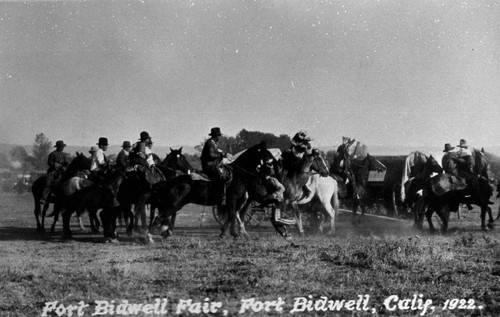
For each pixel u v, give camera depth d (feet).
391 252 43.19
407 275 36.68
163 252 47.98
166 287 32.86
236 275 36.29
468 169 67.46
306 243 54.24
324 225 77.56
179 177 57.57
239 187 59.41
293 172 63.10
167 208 56.59
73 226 84.58
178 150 64.18
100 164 63.52
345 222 84.23
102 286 32.89
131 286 32.96
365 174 84.58
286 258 43.21
